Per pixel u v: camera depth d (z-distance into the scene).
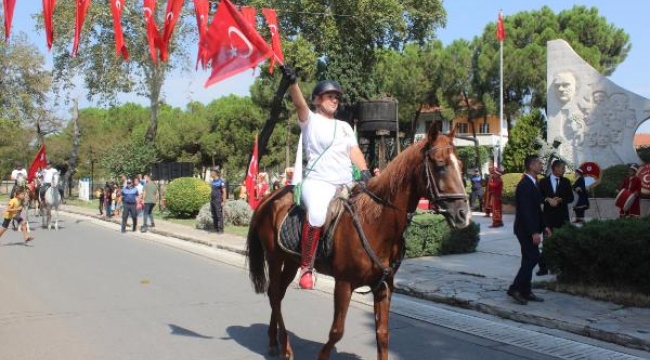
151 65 23.97
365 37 23.70
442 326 6.71
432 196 4.23
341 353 5.64
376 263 4.46
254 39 5.21
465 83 34.88
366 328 6.59
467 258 11.19
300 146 6.90
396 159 4.54
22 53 36.56
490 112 35.12
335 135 4.91
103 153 34.62
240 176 40.97
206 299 8.12
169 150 45.81
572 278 8.27
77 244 14.77
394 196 4.43
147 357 5.43
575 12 36.84
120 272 10.36
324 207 4.70
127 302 7.85
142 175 26.94
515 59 33.56
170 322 6.80
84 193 37.28
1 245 14.42
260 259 5.95
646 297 7.27
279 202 5.51
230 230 17.27
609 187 18.47
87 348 5.70
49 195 18.88
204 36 5.68
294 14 21.95
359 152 5.03
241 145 45.03
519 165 27.70
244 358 5.44
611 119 20.47
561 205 9.32
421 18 23.77
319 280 9.73
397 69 34.91
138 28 21.22
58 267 10.84
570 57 21.48
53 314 7.11
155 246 14.53
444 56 33.88
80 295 8.27
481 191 22.58
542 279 8.82
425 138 4.43
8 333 6.23
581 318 6.55
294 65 21.50
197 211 22.02
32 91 37.66
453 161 4.20
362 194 4.68
